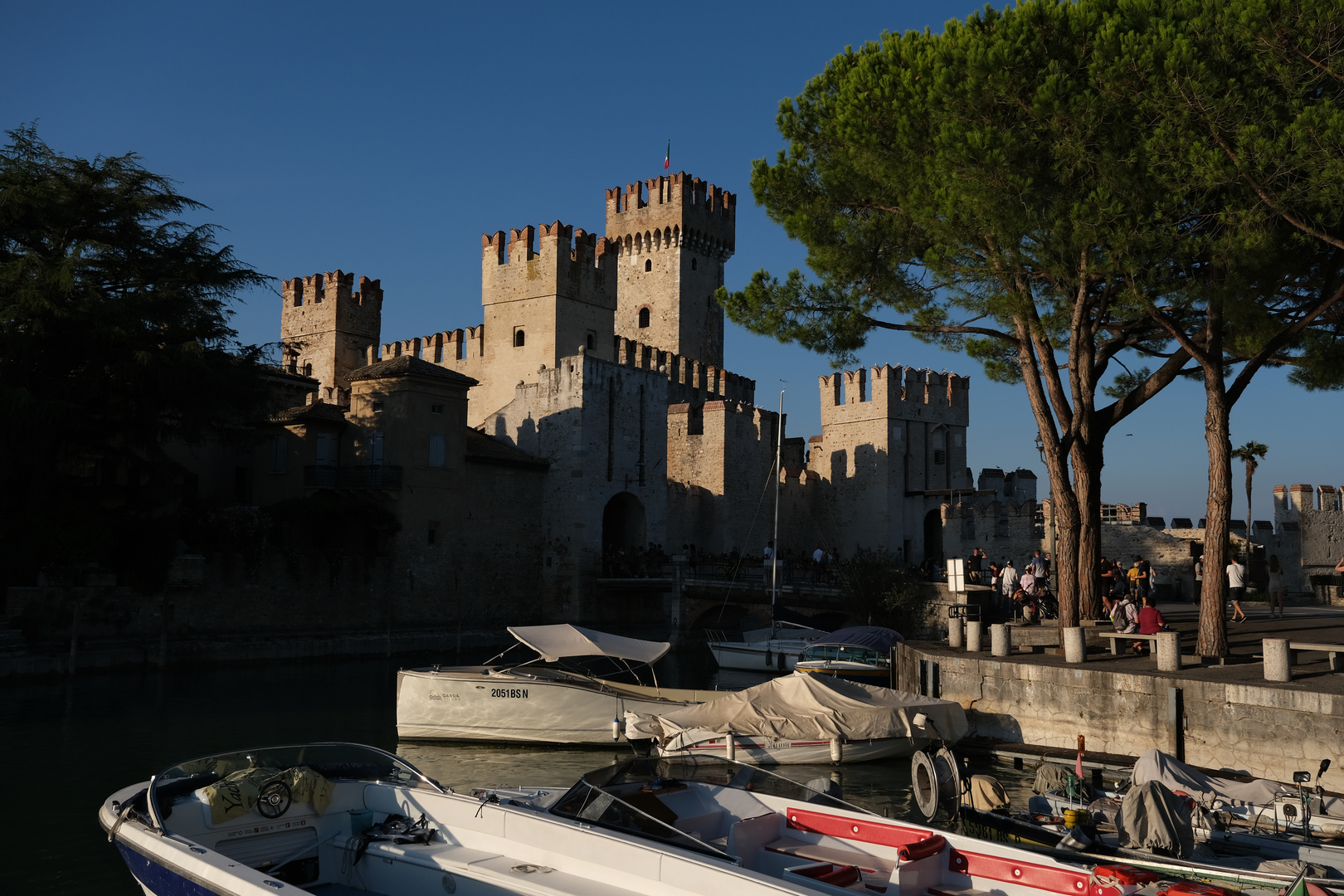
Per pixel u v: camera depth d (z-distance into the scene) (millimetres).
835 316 25062
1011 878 9711
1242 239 18469
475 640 48844
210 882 9258
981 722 22750
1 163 35500
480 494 52188
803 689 23094
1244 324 21078
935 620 42688
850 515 68000
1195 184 18484
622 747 24859
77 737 23859
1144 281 20500
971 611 31766
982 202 19719
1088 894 9297
